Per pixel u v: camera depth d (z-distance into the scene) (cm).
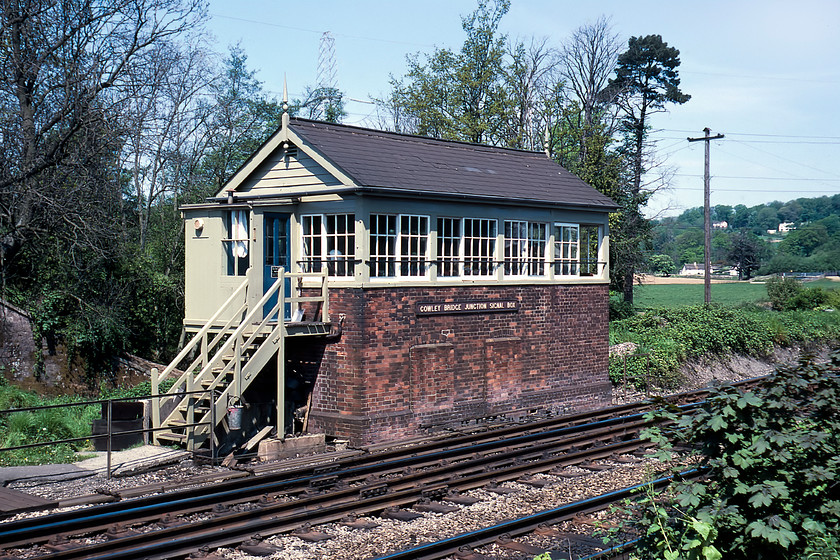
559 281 2016
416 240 1673
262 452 1406
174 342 2684
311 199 1638
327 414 1598
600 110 4388
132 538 880
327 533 955
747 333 3152
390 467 1284
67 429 1597
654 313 3431
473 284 1778
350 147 1712
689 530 728
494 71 4391
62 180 2322
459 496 1134
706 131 3988
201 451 1366
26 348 2130
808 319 3862
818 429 769
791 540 650
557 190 2055
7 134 2209
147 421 1452
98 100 2409
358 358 1553
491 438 1563
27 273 2380
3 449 1109
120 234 2414
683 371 2698
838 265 11325
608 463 1391
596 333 2133
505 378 1861
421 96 4419
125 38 2409
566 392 2030
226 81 4197
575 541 942
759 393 745
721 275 12312
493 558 879
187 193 3175
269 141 1706
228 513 1022
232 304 1620
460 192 1716
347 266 1593
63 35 2322
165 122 3052
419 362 1664
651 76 5316
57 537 899
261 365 1470
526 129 4300
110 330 2277
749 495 692
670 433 745
